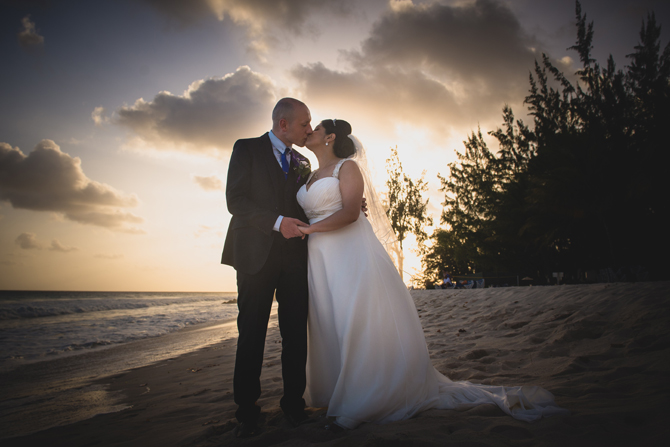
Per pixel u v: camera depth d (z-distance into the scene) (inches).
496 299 308.7
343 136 103.9
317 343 95.1
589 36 786.8
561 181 713.6
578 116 806.5
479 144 1141.1
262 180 96.7
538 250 893.8
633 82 698.8
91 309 967.6
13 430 106.7
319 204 96.0
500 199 958.4
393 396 79.1
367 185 110.0
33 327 500.7
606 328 149.4
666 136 610.5
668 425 58.9
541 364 119.8
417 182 1229.7
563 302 221.1
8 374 209.5
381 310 85.3
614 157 681.0
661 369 95.3
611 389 86.4
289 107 100.0
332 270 91.1
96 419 112.0
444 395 86.0
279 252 92.7
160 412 111.3
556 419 66.9
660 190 633.0
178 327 492.4
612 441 56.8
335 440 65.9
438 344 174.7
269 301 90.3
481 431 65.1
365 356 81.7
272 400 110.0
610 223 729.6
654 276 724.7
